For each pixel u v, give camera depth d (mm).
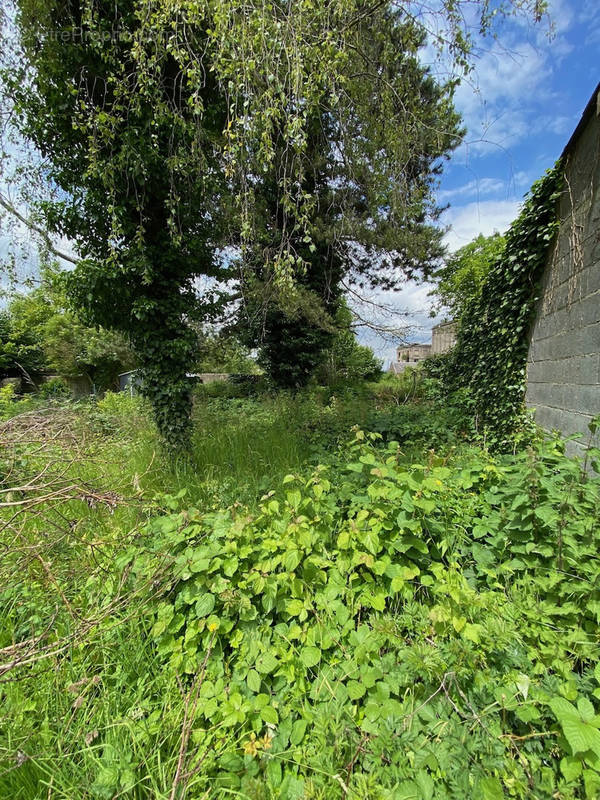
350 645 1295
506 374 4348
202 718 1202
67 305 3744
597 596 1267
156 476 3266
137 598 1559
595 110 2580
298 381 9398
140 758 1072
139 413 5691
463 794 856
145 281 3381
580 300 2836
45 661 1347
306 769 1007
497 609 1273
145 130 3211
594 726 844
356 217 5227
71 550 1876
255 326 7855
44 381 13508
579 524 1495
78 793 984
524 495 1616
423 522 1650
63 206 3434
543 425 3561
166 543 1738
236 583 1544
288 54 2281
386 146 3484
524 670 1133
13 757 1017
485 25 2537
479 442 4266
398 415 5410
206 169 3459
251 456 3664
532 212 3576
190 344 3908
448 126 3654
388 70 3191
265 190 5328
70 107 3180
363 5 2738
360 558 1419
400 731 1002
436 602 1425
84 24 2939
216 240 4344
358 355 13836
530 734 964
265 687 1281
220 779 988
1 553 1507
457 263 8891
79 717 1196
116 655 1417
